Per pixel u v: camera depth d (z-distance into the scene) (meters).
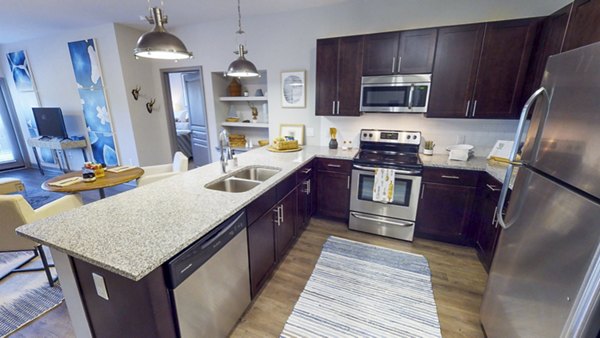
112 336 1.29
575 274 0.96
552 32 2.08
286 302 1.97
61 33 4.44
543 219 1.15
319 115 3.25
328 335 1.70
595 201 0.90
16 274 2.31
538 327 1.13
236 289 1.67
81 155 5.18
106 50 4.11
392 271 2.33
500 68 2.44
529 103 1.25
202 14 3.54
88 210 1.52
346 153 3.14
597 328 0.93
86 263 1.20
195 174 2.24
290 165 2.55
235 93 4.33
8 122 5.82
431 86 2.67
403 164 2.66
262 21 3.59
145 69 4.44
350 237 2.92
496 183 2.17
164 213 1.48
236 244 1.60
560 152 1.09
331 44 2.97
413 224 2.77
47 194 4.44
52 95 5.07
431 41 2.57
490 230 2.25
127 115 4.30
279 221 2.25
